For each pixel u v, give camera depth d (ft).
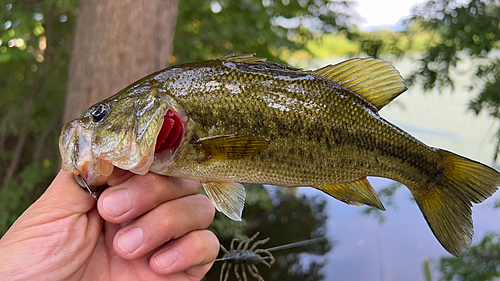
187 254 0.66
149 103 0.61
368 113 0.70
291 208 2.62
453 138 2.41
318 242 2.19
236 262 1.19
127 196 0.61
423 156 0.74
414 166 0.73
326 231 2.31
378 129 0.70
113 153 0.60
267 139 0.63
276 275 1.93
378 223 2.26
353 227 2.32
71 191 0.63
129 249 0.62
